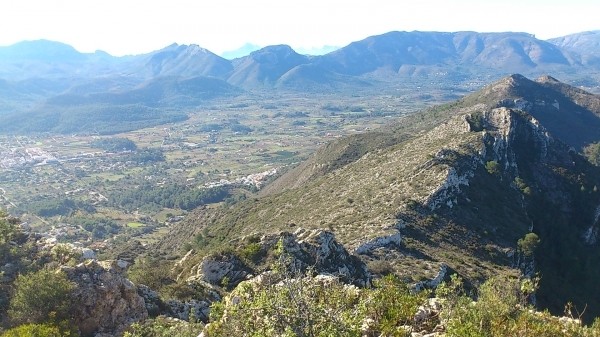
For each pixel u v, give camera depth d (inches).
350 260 1712.6
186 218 5260.8
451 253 2253.9
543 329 649.0
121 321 1001.5
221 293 1378.0
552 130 6845.5
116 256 3597.4
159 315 1048.8
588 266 3147.1
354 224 2591.0
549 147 4141.2
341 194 3361.2
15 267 1058.1
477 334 609.3
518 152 3949.3
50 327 858.8
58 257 1103.0
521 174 3695.9
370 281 1665.8
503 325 655.8
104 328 972.6
